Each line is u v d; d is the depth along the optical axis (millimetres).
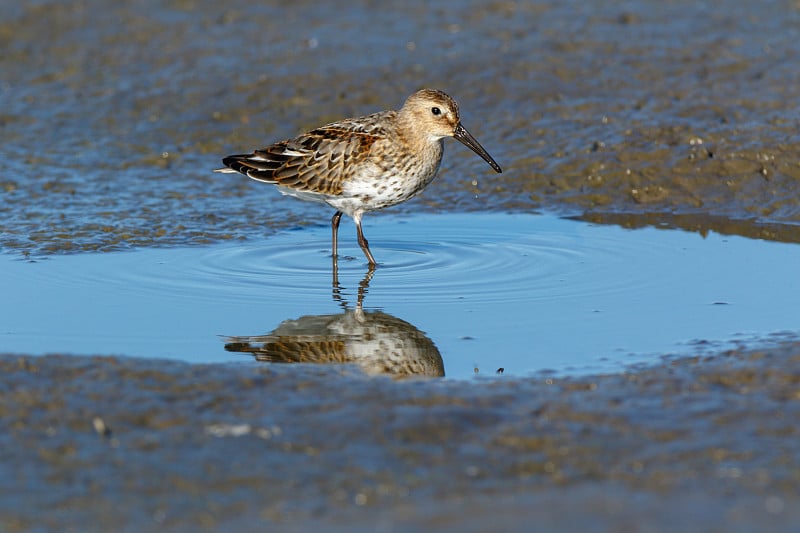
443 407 10078
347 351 12250
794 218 16859
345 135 15492
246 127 20188
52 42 23281
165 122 20484
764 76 20219
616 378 10906
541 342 12422
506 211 17703
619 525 7984
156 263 15398
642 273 14859
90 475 8906
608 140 18859
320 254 16031
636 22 22641
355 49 22297
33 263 15281
